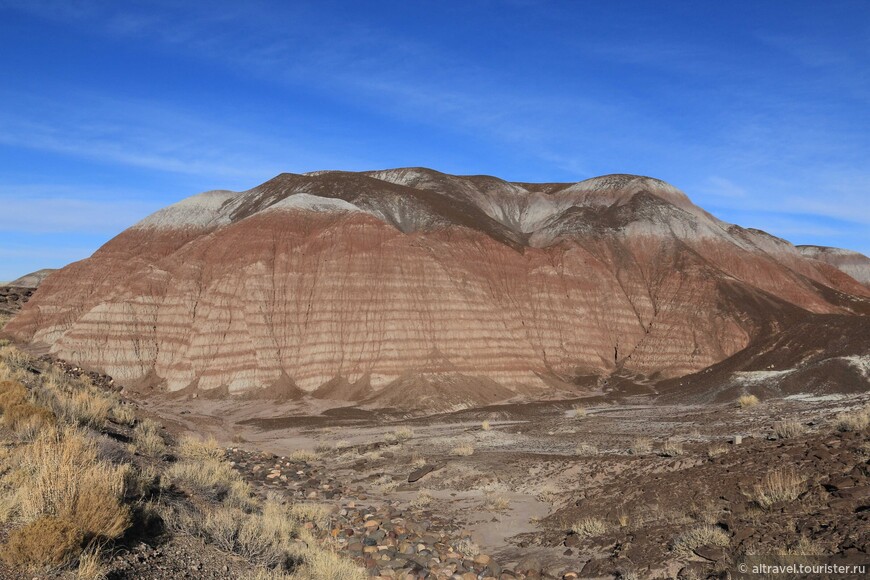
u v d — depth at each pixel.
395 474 27.17
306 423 49.47
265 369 62.84
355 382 61.97
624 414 45.03
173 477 16.22
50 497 9.52
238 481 21.50
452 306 67.88
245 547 11.65
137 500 11.76
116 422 24.36
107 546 9.32
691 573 10.83
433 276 69.44
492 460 26.50
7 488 10.52
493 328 69.12
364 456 32.94
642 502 15.80
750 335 75.69
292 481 25.78
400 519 19.02
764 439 20.36
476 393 61.66
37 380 25.16
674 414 41.41
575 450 27.97
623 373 76.19
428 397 58.22
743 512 13.09
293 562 12.44
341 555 14.91
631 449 25.06
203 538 11.38
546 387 67.19
